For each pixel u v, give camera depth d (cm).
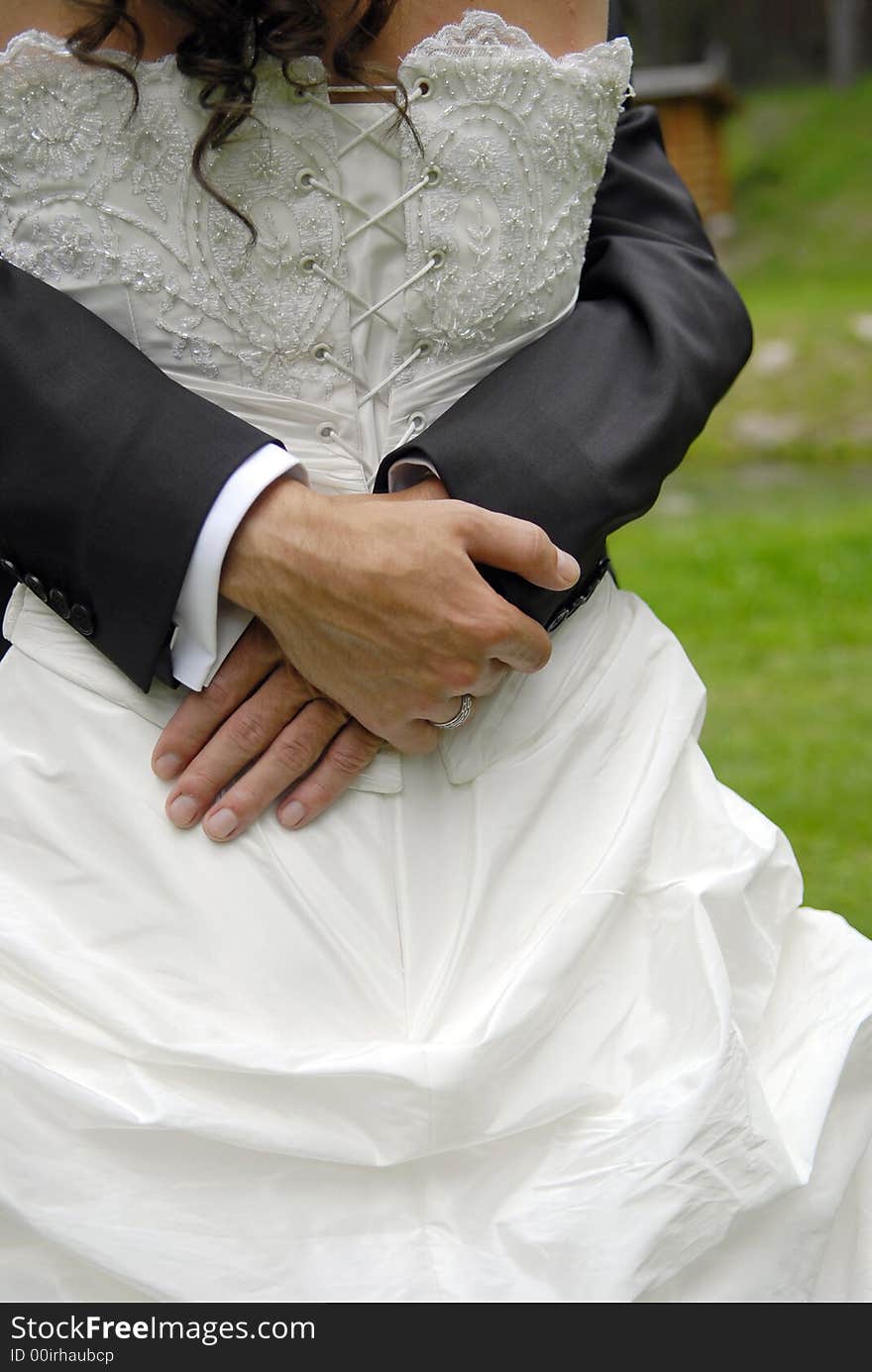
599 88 167
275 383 160
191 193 154
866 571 834
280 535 147
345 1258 142
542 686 166
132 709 158
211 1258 141
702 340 175
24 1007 148
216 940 149
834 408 1331
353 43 153
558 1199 146
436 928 155
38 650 160
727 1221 146
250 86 151
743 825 174
